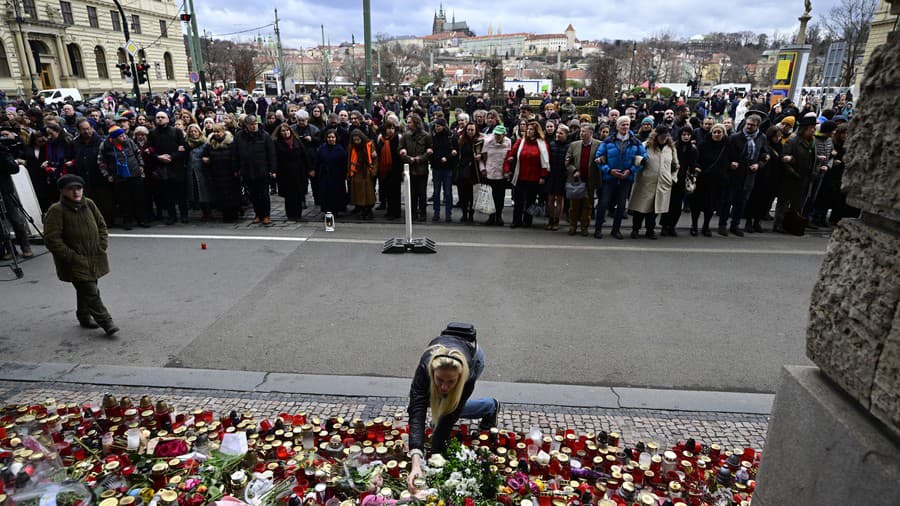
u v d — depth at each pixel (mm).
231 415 3654
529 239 8523
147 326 5391
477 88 55312
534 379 4438
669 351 4941
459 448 2980
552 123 8828
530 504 2713
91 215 4996
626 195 8328
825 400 1775
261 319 5551
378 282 6602
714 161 8383
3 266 7156
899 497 1442
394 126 9508
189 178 9500
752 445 3611
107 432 3449
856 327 1678
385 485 2980
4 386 4258
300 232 8852
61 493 2609
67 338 5137
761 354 4910
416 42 171625
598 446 3406
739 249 8078
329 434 3533
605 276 6867
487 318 5598
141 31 55531
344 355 4805
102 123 12383
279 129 9227
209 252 7738
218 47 67438
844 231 1798
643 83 62719
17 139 8445
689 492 3031
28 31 42625
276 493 2885
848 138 1789
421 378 2941
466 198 9445
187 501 2820
